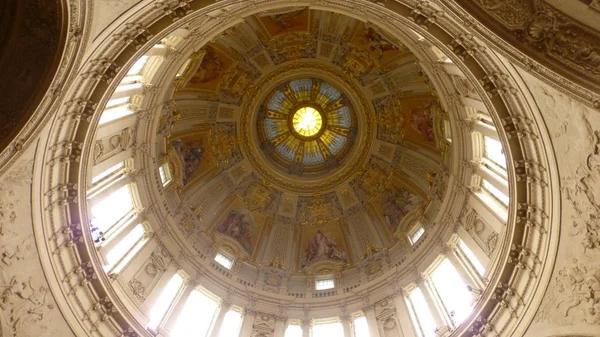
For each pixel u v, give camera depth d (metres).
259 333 25.30
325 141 37.31
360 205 34.41
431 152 30.30
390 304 25.48
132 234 23.44
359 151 35.50
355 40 31.19
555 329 15.02
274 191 36.03
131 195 24.16
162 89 24.41
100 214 20.72
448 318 21.02
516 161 15.58
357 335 25.02
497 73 14.20
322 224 34.66
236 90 34.19
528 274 16.36
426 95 29.41
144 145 24.81
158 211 25.95
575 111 12.62
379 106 34.16
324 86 35.78
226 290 27.05
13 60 12.12
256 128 36.28
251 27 30.34
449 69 20.42
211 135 33.78
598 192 13.23
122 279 20.70
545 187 15.12
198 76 30.42
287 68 34.72
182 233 27.69
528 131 14.80
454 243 24.50
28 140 13.15
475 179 23.78
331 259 32.00
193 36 21.58
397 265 27.67
